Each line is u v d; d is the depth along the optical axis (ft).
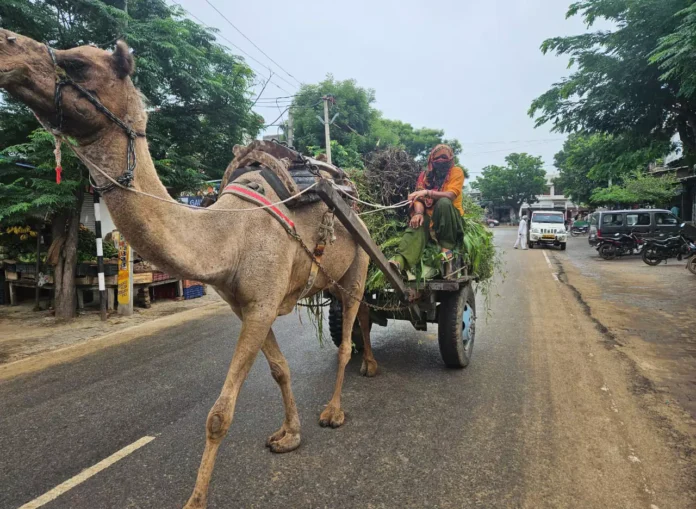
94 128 7.53
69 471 10.77
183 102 32.24
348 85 86.58
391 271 13.84
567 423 12.82
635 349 19.88
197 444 11.99
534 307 29.35
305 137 80.38
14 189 25.08
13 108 26.17
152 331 24.84
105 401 14.98
